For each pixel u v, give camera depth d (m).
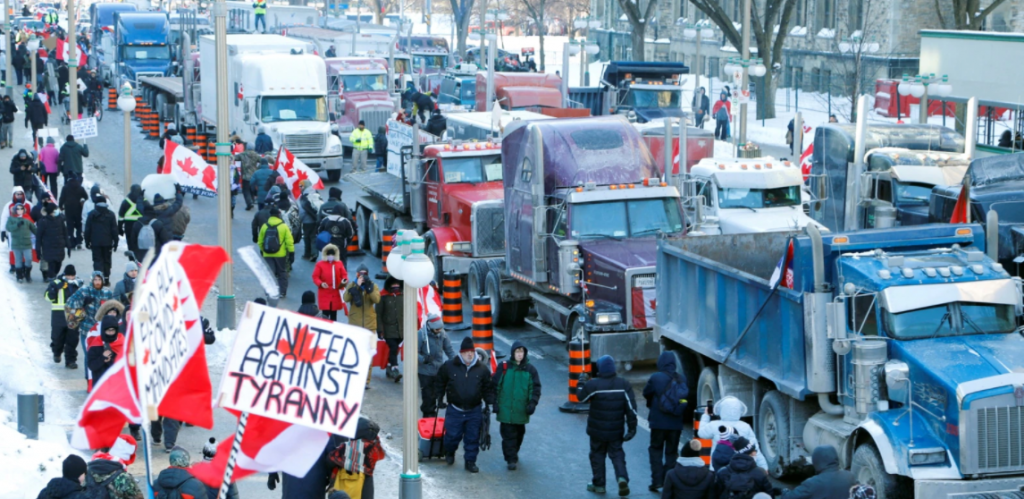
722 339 22.22
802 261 19.06
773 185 34.88
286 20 109.62
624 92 66.25
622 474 20.11
